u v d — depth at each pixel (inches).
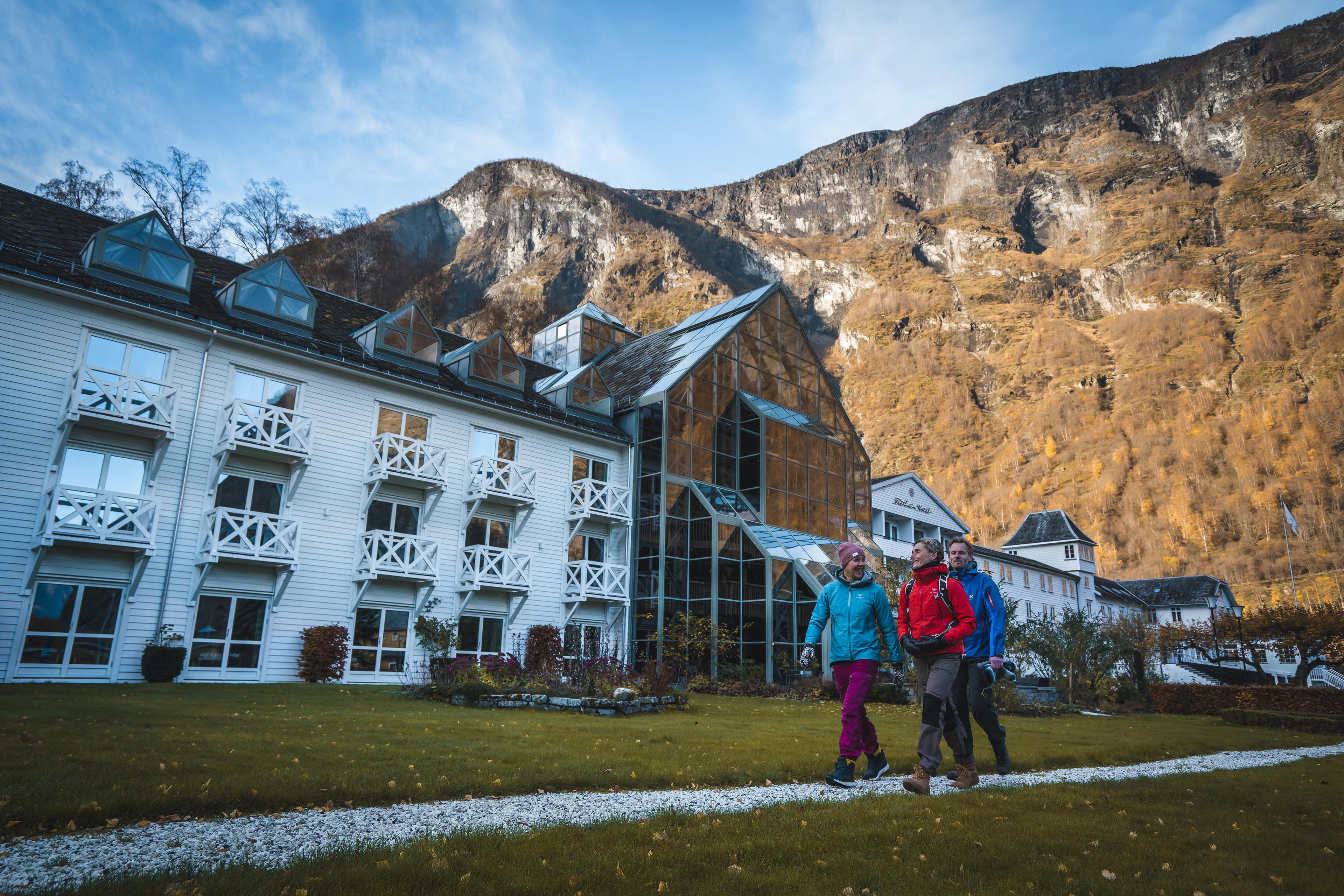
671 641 960.3
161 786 205.3
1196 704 1018.7
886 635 268.5
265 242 1690.5
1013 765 338.0
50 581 616.4
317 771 243.8
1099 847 185.2
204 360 717.9
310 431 759.7
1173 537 4950.8
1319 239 6697.8
